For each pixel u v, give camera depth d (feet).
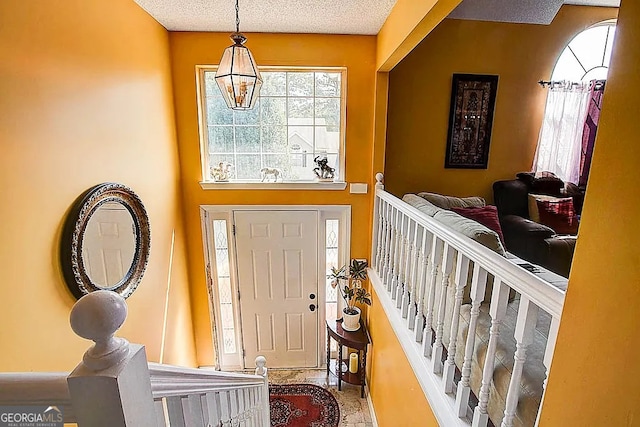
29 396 1.89
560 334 2.78
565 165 12.18
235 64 6.72
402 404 7.71
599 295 2.38
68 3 5.96
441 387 5.65
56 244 5.72
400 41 7.76
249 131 11.60
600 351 2.38
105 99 7.11
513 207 11.82
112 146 7.37
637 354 2.10
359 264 11.29
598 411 2.41
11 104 4.82
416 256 7.30
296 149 11.80
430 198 10.52
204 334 12.64
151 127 9.20
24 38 5.01
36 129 5.26
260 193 11.55
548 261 9.66
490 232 6.00
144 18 8.79
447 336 6.30
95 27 6.75
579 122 11.81
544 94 12.09
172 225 10.61
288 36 10.57
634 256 2.10
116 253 7.35
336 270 12.11
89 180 6.58
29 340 5.17
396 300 8.66
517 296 6.10
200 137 11.16
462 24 11.57
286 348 13.07
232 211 11.67
